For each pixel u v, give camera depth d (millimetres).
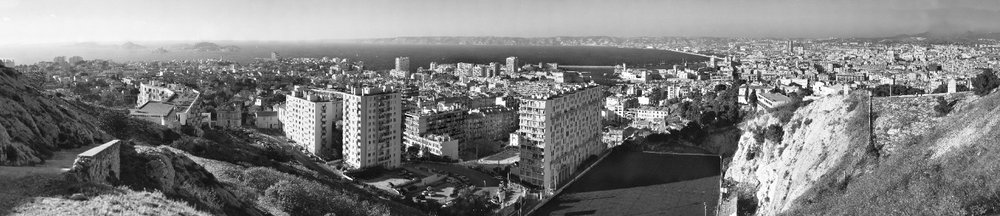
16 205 96375
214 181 152875
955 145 162125
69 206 99375
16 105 140500
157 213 106062
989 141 147250
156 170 131000
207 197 138500
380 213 197500
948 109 199625
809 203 184875
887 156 184375
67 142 145250
